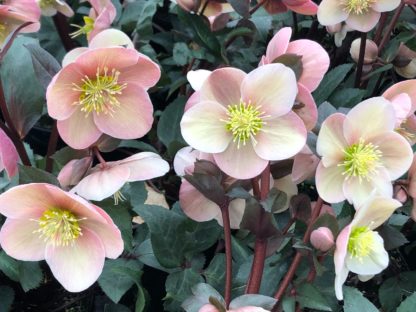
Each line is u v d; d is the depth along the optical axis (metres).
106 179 0.33
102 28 0.48
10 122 0.39
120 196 0.40
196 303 0.32
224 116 0.32
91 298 0.45
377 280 0.48
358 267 0.31
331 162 0.32
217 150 0.31
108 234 0.31
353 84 0.56
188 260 0.39
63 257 0.32
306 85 0.33
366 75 0.54
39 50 0.35
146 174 0.33
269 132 0.32
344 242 0.28
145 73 0.33
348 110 0.34
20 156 0.41
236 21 0.57
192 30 0.53
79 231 0.32
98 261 0.32
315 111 0.32
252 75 0.30
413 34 0.53
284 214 0.40
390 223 0.39
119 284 0.39
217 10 0.55
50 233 0.31
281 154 0.31
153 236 0.38
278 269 0.37
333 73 0.52
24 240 0.32
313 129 0.33
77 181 0.34
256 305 0.31
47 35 0.67
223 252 0.43
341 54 0.62
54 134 0.40
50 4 0.53
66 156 0.35
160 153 0.57
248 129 0.31
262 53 0.61
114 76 0.33
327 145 0.31
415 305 0.35
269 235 0.32
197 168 0.32
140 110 0.34
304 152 0.35
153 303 0.45
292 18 0.63
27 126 0.41
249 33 0.54
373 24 0.48
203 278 0.39
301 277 0.35
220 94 0.32
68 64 0.31
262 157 0.32
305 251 0.31
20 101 0.41
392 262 0.49
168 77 0.55
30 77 0.42
